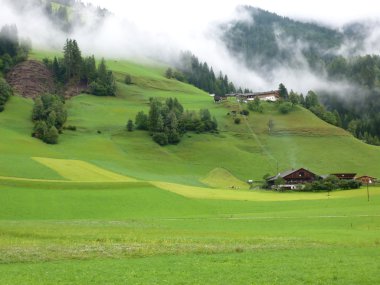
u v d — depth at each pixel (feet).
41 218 287.07
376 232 208.03
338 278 115.44
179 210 336.29
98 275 119.55
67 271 124.06
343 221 253.65
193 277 117.19
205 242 174.19
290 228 230.68
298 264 132.36
